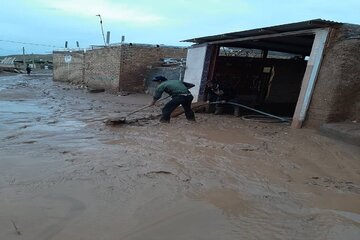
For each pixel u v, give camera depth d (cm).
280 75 1584
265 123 1023
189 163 583
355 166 607
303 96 893
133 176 502
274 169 576
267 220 380
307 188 490
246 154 661
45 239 322
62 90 2216
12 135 757
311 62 877
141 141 735
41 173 502
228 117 1152
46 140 720
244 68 1491
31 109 1212
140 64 2123
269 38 1145
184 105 1013
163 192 447
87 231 341
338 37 828
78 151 633
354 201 444
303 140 771
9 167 525
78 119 1029
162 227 355
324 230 357
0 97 1562
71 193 431
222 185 487
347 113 850
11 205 390
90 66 2539
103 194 432
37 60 7050
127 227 352
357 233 351
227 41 1238
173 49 2217
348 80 825
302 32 918
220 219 378
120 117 938
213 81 1317
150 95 2022
